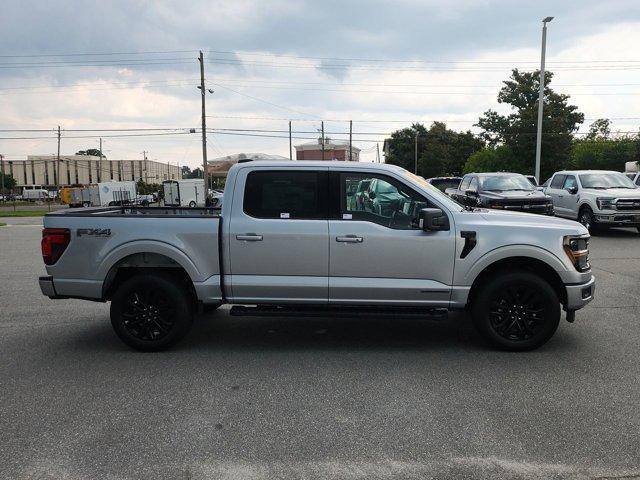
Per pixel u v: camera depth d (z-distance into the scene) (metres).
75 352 5.48
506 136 45.94
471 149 65.81
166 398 4.28
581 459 3.32
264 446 3.50
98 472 3.20
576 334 5.91
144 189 92.06
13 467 3.26
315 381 4.62
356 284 5.23
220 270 5.33
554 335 5.88
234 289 5.32
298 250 5.23
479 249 5.15
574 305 5.26
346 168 5.29
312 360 5.18
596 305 7.19
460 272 5.19
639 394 4.29
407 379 4.65
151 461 3.32
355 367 4.97
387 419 3.88
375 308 5.32
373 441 3.55
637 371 4.80
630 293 7.89
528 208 13.97
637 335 5.86
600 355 5.23
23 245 15.38
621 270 9.70
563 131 42.91
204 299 5.34
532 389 4.40
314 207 5.28
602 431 3.67
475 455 3.37
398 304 5.28
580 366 4.93
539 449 3.44
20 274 10.17
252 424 3.81
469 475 3.15
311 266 5.25
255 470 3.21
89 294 5.44
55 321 6.71
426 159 78.88
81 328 6.39
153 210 6.64
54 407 4.12
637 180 18.81
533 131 42.41
